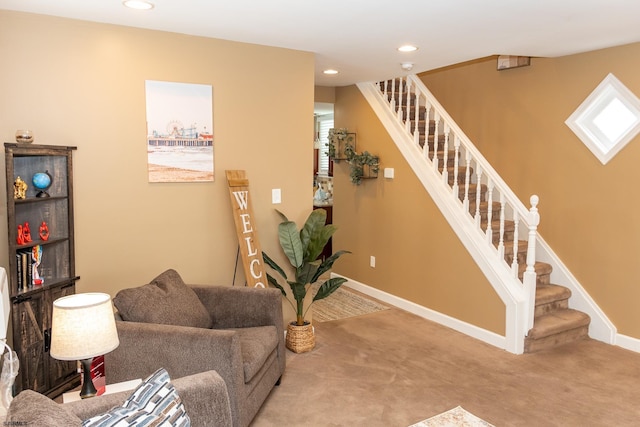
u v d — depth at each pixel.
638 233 3.91
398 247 5.17
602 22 3.11
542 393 3.24
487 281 4.16
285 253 3.83
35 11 2.96
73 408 1.57
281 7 2.81
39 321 2.89
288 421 2.84
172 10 2.90
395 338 4.25
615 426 2.84
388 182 5.26
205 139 3.65
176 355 2.47
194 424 1.74
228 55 3.67
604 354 3.92
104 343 1.93
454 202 4.55
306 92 4.05
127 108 3.34
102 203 3.31
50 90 3.08
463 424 2.83
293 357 3.80
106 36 3.22
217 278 3.82
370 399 3.12
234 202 3.67
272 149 3.97
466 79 5.36
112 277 3.39
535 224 3.90
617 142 3.97
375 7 2.79
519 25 3.18
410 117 5.47
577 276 4.39
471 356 3.87
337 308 5.14
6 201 2.85
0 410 1.73
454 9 2.82
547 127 4.53
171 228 3.59
